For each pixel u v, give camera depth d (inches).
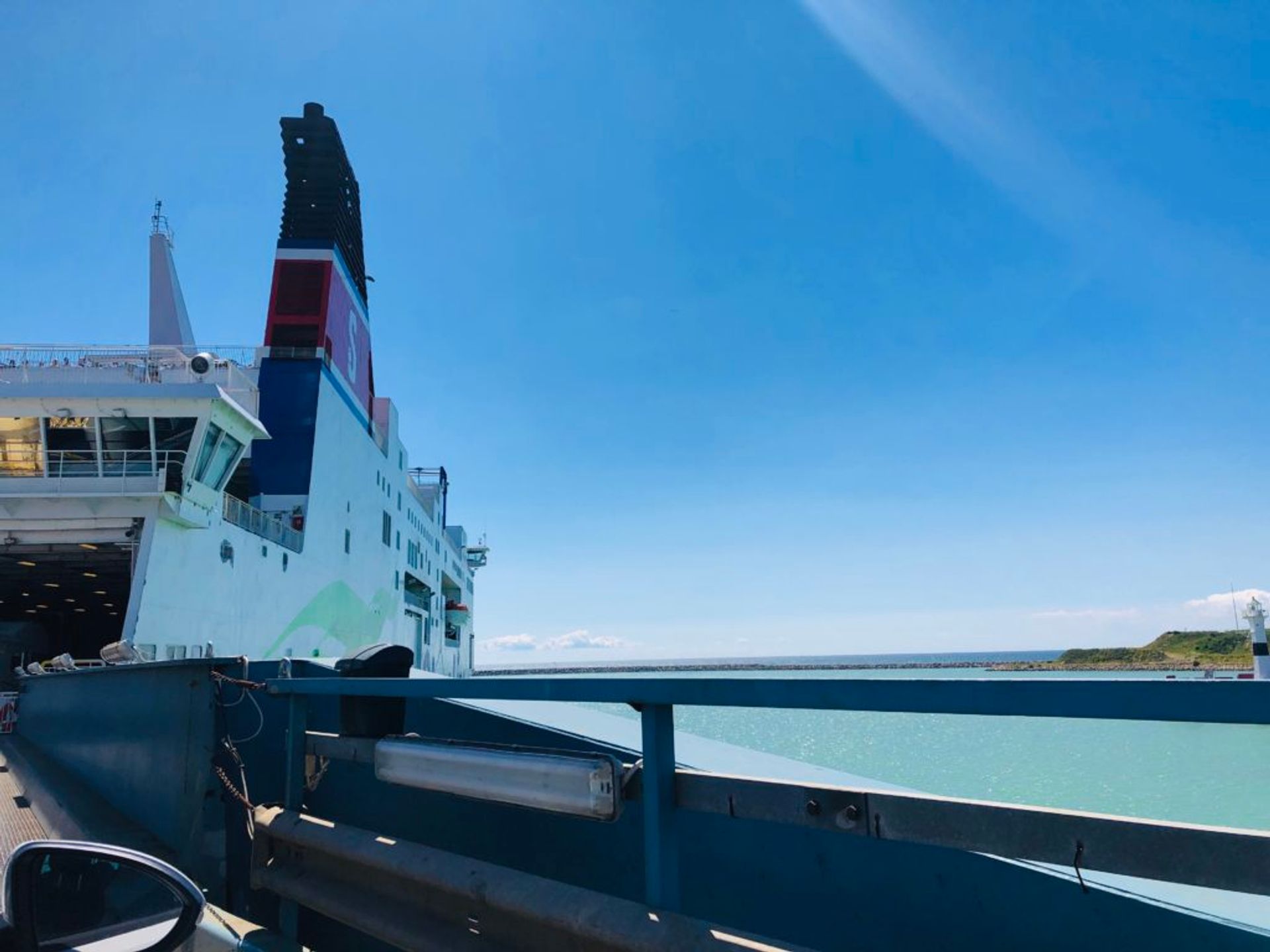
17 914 106.4
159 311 1309.1
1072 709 63.9
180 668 218.8
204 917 117.7
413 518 1923.0
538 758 107.0
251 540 970.1
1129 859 65.2
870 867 104.7
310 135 1318.9
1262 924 78.6
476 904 111.6
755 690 83.7
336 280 1273.4
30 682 588.4
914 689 72.6
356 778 178.9
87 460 808.9
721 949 81.7
